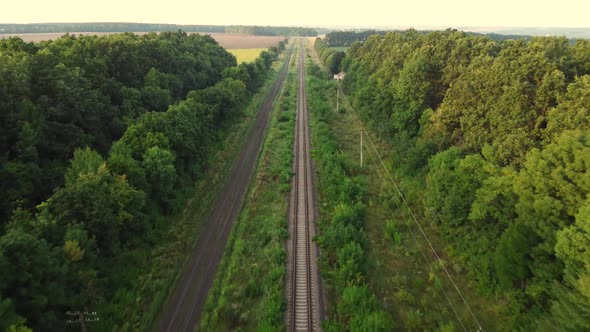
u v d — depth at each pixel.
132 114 63.59
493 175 37.66
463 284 36.84
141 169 44.44
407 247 43.06
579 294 24.48
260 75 132.25
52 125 47.94
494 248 35.62
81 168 40.25
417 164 55.09
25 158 41.97
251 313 33.19
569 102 35.78
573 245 25.42
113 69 68.81
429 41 70.94
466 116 48.28
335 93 118.50
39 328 26.48
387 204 51.44
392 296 35.56
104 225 34.97
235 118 91.00
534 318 29.11
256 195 55.19
